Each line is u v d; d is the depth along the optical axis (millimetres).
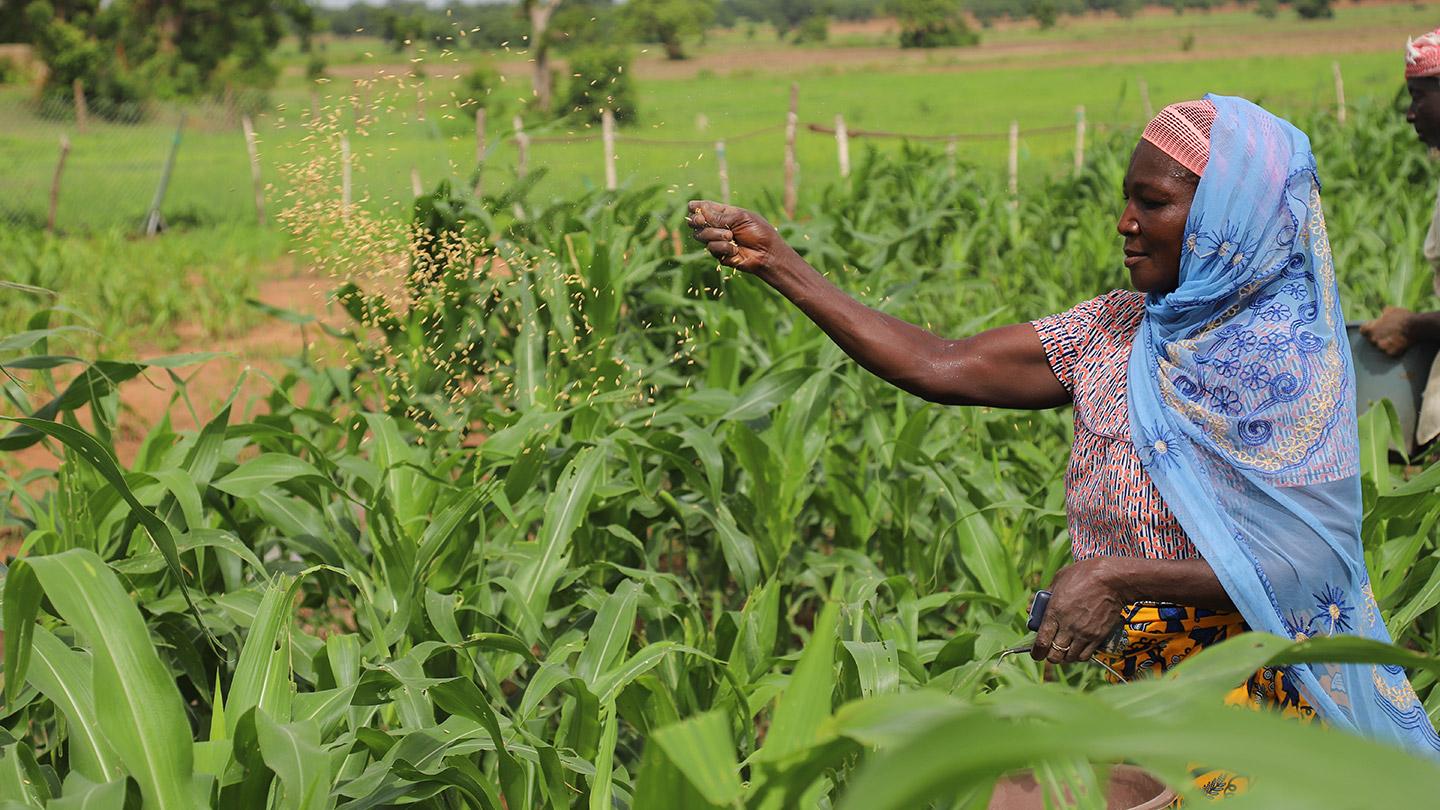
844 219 7816
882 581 3000
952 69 72125
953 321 7152
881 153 10156
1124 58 77875
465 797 2529
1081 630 1979
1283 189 1945
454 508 3031
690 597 3406
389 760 2312
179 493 2768
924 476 3736
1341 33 94938
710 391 3861
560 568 3088
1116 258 8148
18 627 1950
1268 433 1971
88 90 40062
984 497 3818
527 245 4773
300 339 10578
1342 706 2045
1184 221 2014
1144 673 2166
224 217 20047
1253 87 43156
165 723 1865
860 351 2404
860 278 6188
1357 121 12148
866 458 4070
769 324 4609
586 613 3311
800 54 98250
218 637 3043
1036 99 45750
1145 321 2141
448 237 4371
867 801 825
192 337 10883
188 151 30891
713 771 1190
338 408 4664
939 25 106188
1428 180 10680
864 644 2387
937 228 8672
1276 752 756
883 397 4641
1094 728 814
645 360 5066
